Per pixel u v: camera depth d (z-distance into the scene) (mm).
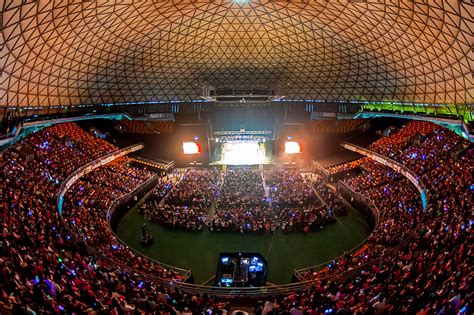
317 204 42219
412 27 32875
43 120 34125
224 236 35219
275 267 29781
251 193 45062
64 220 27125
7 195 24406
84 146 48375
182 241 34500
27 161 33688
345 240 34531
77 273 18438
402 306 13961
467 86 33188
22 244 18422
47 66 34625
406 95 44219
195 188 46250
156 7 36688
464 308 11000
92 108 48688
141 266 25562
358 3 33656
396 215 33062
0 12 23828
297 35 45438
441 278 16062
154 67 49844
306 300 18188
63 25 31062
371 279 19969
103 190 41375
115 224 38250
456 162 33906
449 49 31516
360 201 41812
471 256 16328
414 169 38469
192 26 43781
